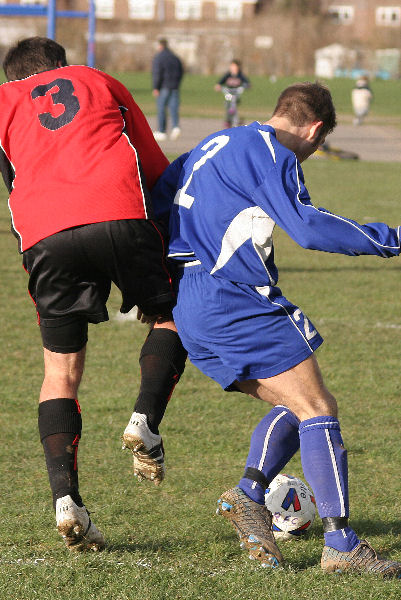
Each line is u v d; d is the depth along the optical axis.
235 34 170.88
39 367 17.39
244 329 8.81
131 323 20.95
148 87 119.88
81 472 12.25
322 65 174.62
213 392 16.02
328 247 8.48
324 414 8.98
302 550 9.79
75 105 9.62
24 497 11.30
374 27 189.00
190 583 8.49
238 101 67.62
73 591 8.30
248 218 8.75
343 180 48.56
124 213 9.12
